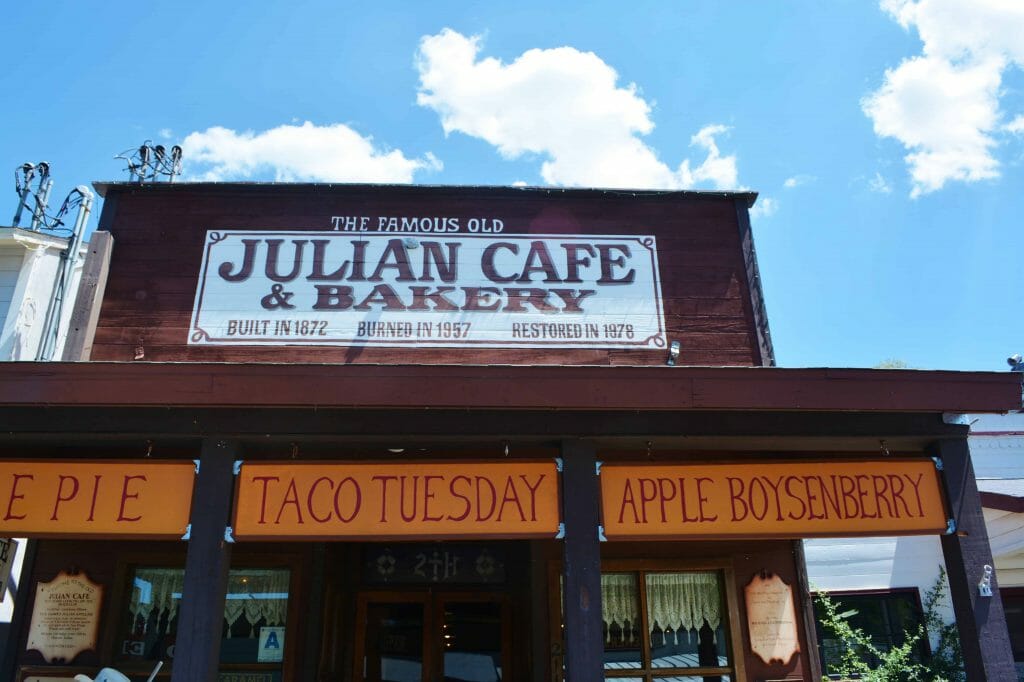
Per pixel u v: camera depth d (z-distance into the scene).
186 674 4.64
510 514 5.21
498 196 6.99
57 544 6.75
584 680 4.77
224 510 5.03
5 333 8.88
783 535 5.45
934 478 5.64
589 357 6.49
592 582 5.00
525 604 7.59
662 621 6.96
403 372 4.97
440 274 6.67
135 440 5.32
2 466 5.27
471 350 6.43
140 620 6.73
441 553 7.90
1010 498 8.48
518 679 7.52
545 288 6.68
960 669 8.16
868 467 5.65
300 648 6.70
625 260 6.84
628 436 5.29
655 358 6.53
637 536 5.34
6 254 9.27
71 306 9.45
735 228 7.06
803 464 5.65
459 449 5.80
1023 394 5.38
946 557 5.53
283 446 5.49
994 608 5.28
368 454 6.06
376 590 7.75
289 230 6.77
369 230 6.80
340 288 6.58
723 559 7.03
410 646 7.65
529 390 5.02
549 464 5.33
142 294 6.48
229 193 6.88
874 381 5.22
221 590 4.92
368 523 5.15
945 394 5.25
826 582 8.85
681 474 5.54
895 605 8.86
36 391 4.88
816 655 6.85
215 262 6.62
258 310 6.48
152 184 6.79
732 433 5.37
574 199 7.04
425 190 6.94
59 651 6.46
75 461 5.30
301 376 4.94
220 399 4.91
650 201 7.09
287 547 6.95
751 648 6.81
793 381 5.16
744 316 6.75
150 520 5.17
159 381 4.92
